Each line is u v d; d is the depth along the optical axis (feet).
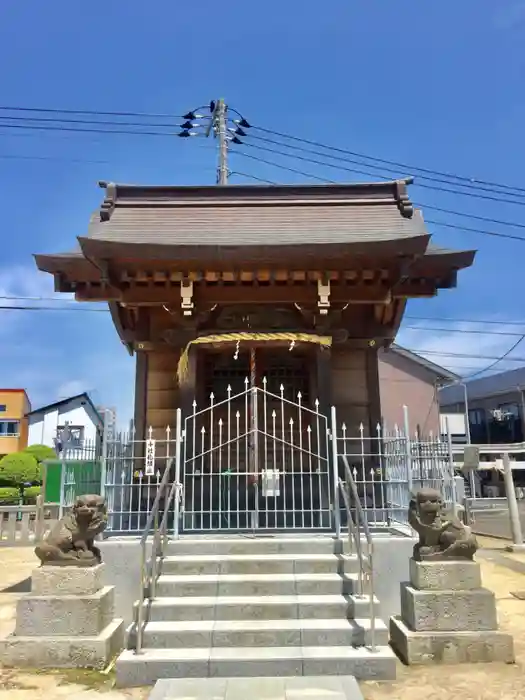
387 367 101.60
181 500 25.46
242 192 30.45
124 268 26.50
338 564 22.02
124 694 16.30
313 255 25.63
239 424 29.53
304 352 30.25
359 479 28.84
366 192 30.58
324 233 28.09
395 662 17.22
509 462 48.55
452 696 15.74
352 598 20.34
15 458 84.02
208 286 28.50
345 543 23.08
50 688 16.42
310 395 29.50
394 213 29.50
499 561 41.55
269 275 27.78
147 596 21.03
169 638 18.49
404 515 25.71
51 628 18.26
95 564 19.26
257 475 25.30
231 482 28.14
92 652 17.87
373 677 17.15
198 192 30.27
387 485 27.53
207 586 20.88
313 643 18.54
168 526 26.48
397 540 23.02
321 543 23.11
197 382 28.84
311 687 16.15
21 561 41.19
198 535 24.48
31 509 49.90
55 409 126.93
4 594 30.01
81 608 18.38
